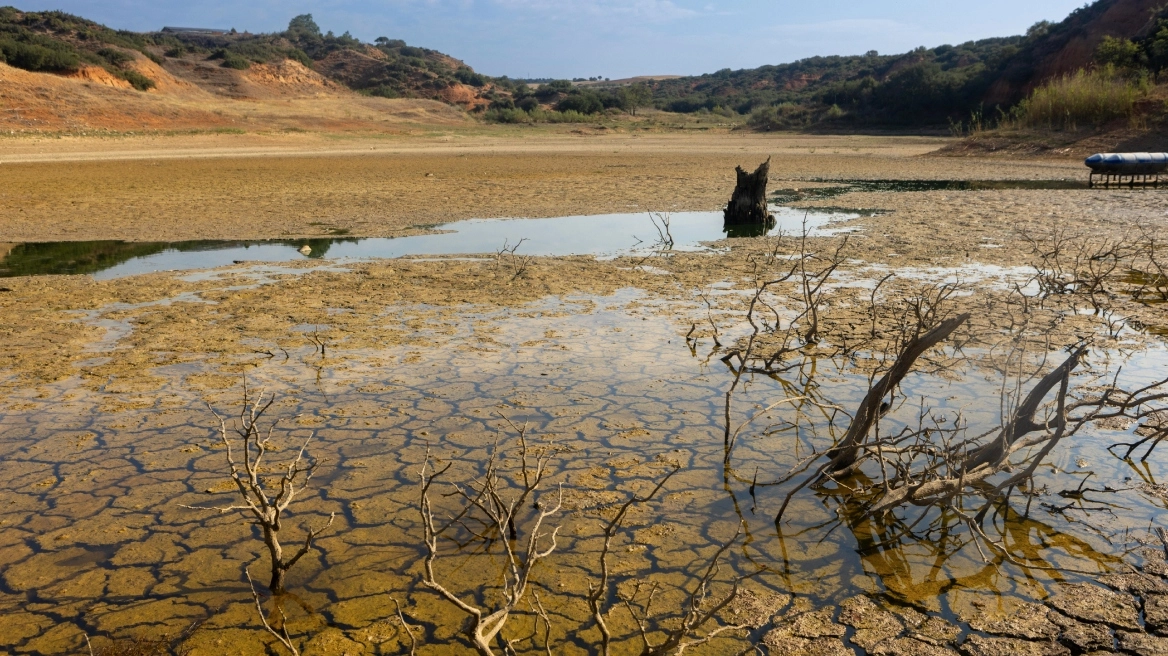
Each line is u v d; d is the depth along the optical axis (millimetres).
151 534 3914
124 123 44219
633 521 3988
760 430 5090
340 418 5285
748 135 52938
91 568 3637
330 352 6652
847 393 5699
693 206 16484
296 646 3088
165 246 12031
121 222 14383
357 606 3342
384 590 3451
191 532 3932
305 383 5938
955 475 4078
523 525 3971
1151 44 32875
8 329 7375
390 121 59000
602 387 5812
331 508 4148
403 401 5566
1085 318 7449
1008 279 9133
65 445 4898
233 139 42844
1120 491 4215
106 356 6590
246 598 3408
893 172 24469
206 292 8836
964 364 6246
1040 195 17219
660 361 6383
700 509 4105
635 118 73625
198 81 62781
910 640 3084
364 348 6758
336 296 8625
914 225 13383
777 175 24172
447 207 16406
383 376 6070
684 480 4410
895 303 8078
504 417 5059
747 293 8633
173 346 6844
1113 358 6293
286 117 52750
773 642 3098
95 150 35406
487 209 16109
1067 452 4688
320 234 13086
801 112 58250
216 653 3057
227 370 6230
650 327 7348
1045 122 29281
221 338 7066
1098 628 3117
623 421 5207
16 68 46156
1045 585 3418
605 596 3383
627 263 10344
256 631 3188
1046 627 3137
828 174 24266
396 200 17578
